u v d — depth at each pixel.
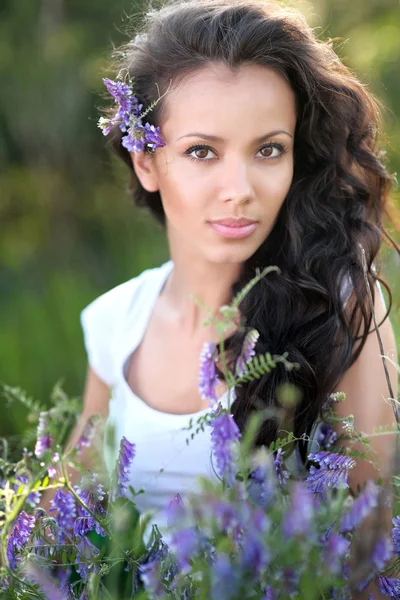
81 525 1.32
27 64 4.77
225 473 1.16
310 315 1.67
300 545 1.00
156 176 1.72
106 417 2.12
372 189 1.87
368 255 1.74
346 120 1.78
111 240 4.86
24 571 1.23
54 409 1.68
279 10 1.66
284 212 1.77
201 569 1.04
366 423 1.69
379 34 4.04
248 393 1.61
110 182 4.88
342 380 1.71
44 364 3.76
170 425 1.77
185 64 1.57
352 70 2.10
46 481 1.33
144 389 1.91
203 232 1.60
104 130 1.65
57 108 4.81
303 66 1.62
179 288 1.91
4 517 1.38
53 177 4.97
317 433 1.66
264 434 1.59
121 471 1.36
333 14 4.11
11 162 5.02
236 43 1.53
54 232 5.01
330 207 1.78
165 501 1.80
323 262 1.70
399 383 1.91
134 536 1.28
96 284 4.81
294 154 1.78
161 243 4.30
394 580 1.26
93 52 4.75
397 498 1.36
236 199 1.53
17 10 4.85
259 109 1.54
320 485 1.32
